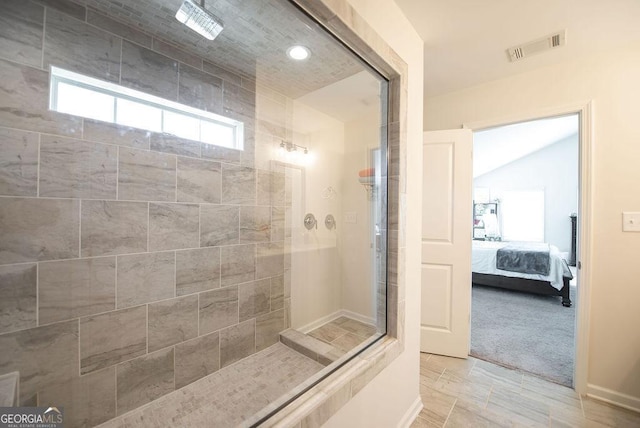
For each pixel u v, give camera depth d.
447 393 1.76
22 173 1.14
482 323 2.86
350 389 1.09
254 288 2.04
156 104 1.57
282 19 1.26
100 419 1.35
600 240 1.74
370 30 1.17
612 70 1.72
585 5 1.38
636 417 1.55
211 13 1.33
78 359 1.29
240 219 1.98
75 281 1.28
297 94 2.12
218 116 1.84
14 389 1.11
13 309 1.12
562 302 3.45
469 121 2.29
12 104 1.12
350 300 1.79
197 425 1.35
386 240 1.50
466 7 1.40
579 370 1.76
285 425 0.87
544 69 1.96
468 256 2.19
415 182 1.58
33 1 1.17
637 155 1.64
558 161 6.04
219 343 1.85
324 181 2.09
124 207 1.45
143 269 1.52
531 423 1.50
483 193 6.83
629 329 1.65
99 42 1.36
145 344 1.52
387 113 1.50
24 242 1.15
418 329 1.64
